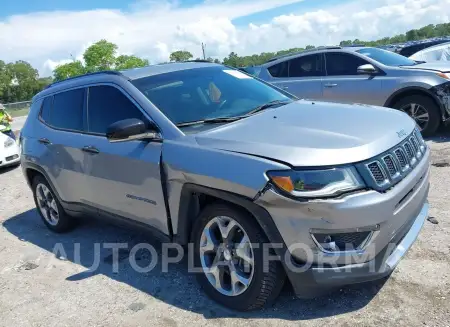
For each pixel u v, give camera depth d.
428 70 7.38
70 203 4.70
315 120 3.40
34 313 3.61
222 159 3.05
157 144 3.50
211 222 3.26
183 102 3.80
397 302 3.10
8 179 8.66
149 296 3.62
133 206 3.81
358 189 2.74
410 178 3.04
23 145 5.23
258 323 3.07
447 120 7.29
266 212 2.85
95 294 3.77
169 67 4.41
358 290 3.30
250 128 3.32
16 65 80.06
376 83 7.74
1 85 77.56
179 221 3.43
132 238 4.84
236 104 3.98
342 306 3.15
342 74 8.20
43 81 82.31
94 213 4.40
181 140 3.38
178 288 3.68
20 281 4.19
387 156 2.93
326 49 8.45
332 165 2.74
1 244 5.20
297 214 2.75
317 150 2.81
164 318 3.29
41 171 4.94
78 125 4.44
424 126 7.47
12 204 6.86
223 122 3.58
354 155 2.79
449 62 8.03
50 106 4.95
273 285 3.03
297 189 2.72
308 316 3.08
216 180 3.03
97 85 4.29
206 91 4.05
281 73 8.88
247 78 4.61
